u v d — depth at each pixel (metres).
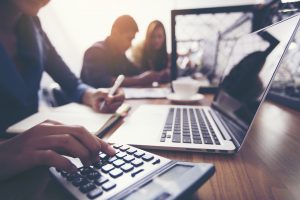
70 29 2.07
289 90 0.74
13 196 0.29
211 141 0.42
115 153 0.35
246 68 0.58
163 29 1.56
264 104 0.78
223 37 1.04
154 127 0.52
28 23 0.93
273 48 0.46
